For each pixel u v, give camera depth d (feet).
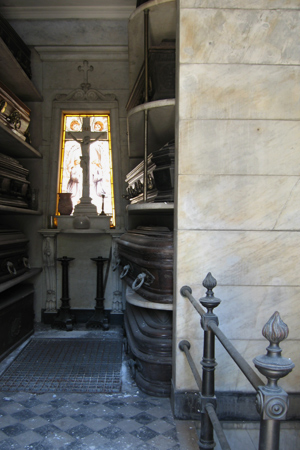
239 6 6.56
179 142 6.59
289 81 6.63
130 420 6.61
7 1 11.64
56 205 13.17
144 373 7.79
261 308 6.67
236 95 6.62
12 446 5.81
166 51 7.89
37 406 7.11
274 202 6.66
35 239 13.05
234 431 6.68
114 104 13.01
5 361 9.37
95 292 13.14
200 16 6.55
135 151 11.97
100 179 13.44
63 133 13.47
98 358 9.70
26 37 12.60
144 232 9.56
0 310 9.29
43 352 10.13
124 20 12.43
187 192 6.61
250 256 6.66
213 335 5.11
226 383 6.70
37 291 13.10
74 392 7.72
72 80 13.06
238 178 6.64
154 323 7.90
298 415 6.66
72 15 12.22
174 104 7.18
